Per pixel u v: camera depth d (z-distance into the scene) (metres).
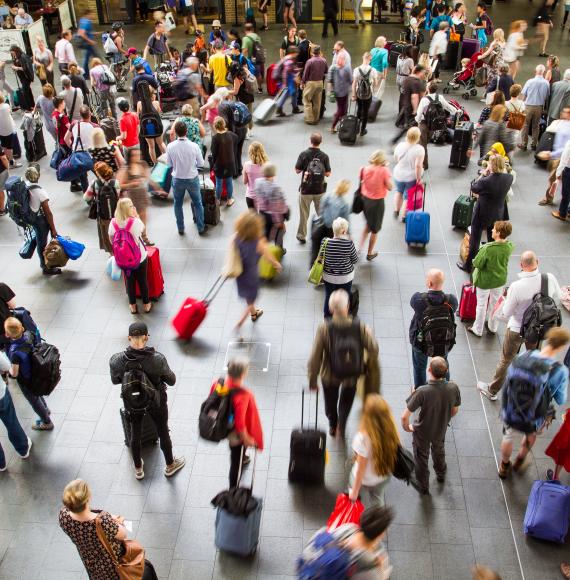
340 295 5.79
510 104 11.45
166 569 5.43
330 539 4.18
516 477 6.18
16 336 6.19
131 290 8.21
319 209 8.91
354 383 5.91
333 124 13.51
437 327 6.19
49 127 11.83
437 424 5.59
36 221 8.90
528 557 5.49
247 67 14.21
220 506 5.31
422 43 18.89
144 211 9.19
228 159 10.12
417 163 9.55
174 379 5.85
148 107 11.59
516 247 9.57
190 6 19.83
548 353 5.48
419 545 5.59
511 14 21.64
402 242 9.73
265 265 8.63
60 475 6.28
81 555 4.53
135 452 6.02
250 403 5.34
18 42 17.27
